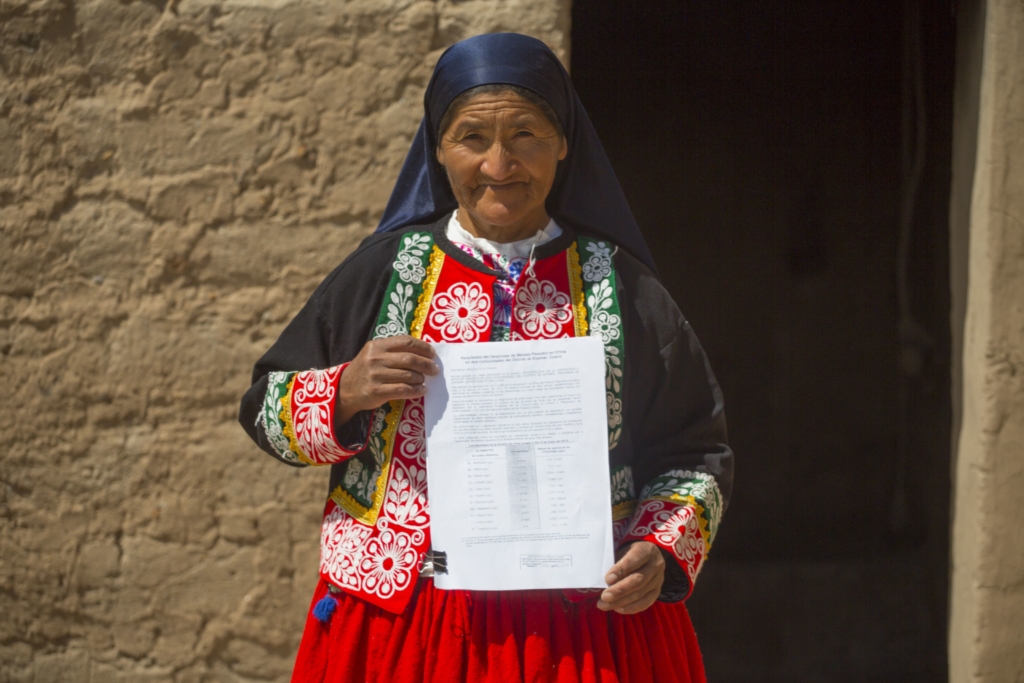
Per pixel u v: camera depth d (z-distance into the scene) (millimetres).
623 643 1738
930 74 4305
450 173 1724
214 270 2893
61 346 2908
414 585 1707
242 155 2885
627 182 5449
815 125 5355
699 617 4535
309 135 2877
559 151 1761
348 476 1821
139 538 2902
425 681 1683
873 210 5336
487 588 1648
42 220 2910
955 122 3066
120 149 2898
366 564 1743
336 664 1735
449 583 1660
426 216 1966
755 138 5410
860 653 4168
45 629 2936
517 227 1812
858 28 5246
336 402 1711
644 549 1664
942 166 3998
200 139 2889
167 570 2900
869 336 5359
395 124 2863
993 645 2830
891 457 5305
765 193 5434
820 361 5402
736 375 5465
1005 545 2814
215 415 2891
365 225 2875
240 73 2881
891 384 5324
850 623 4371
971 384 2898
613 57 5348
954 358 3045
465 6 2844
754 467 5406
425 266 1816
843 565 4758
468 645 1688
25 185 2910
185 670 2898
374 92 2863
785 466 5395
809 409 5406
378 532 1744
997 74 2797
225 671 2900
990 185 2803
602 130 5410
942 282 3967
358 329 1812
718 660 4215
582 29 5297
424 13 2846
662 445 1886
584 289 1806
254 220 2889
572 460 1664
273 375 1839
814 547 5281
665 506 1757
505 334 1757
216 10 2879
